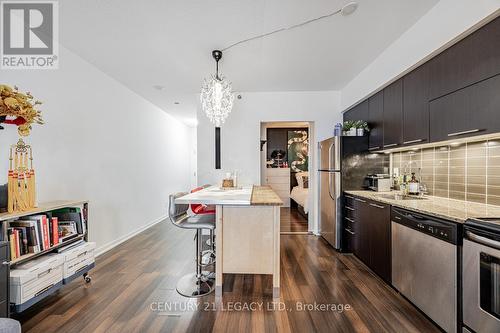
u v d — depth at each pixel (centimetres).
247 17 212
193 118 639
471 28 162
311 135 435
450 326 157
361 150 332
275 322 180
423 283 182
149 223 481
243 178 425
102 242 331
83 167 294
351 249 317
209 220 227
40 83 239
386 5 195
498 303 128
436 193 252
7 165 205
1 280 153
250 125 425
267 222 216
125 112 391
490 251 130
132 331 170
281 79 362
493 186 189
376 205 249
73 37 245
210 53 279
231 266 217
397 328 172
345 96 395
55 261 198
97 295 217
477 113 163
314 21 218
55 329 172
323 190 380
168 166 587
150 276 256
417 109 227
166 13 206
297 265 286
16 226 188
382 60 278
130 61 299
